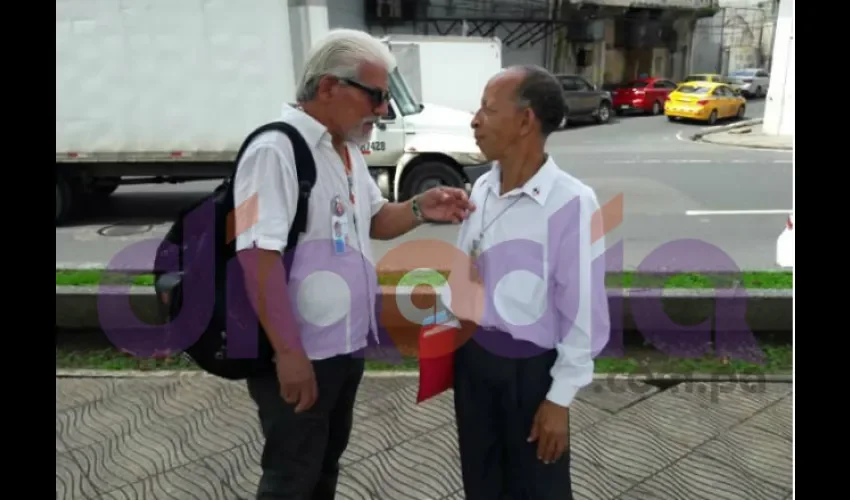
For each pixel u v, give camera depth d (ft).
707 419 10.23
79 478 8.86
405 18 66.95
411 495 8.54
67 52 22.90
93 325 13.02
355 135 5.88
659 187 30.27
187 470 9.08
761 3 86.89
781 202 26.84
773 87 53.01
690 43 83.97
